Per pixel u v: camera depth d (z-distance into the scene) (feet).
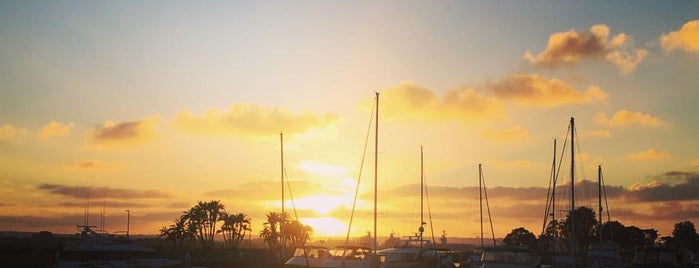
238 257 238.27
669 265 155.53
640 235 392.06
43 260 210.79
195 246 361.71
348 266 159.12
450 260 199.11
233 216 385.91
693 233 407.03
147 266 194.90
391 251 184.85
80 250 183.52
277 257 230.48
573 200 205.26
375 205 186.50
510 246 157.69
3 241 279.28
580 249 331.57
